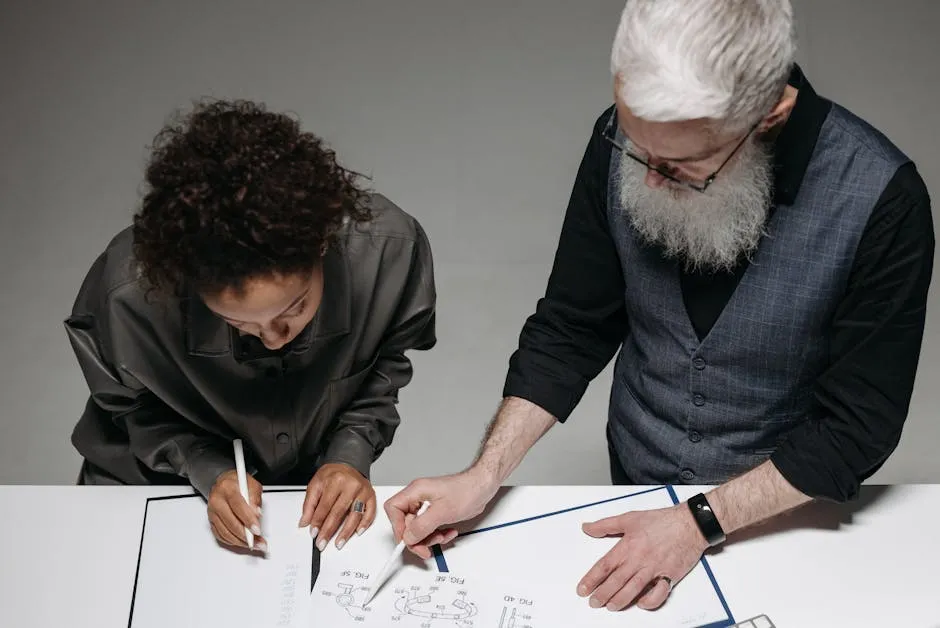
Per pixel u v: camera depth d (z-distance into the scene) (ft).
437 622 3.93
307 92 10.05
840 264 3.90
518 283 8.73
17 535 4.26
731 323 4.20
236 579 4.09
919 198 3.75
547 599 4.02
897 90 9.82
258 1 10.89
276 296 3.42
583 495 4.44
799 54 10.17
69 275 8.77
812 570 4.11
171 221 3.27
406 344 4.65
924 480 7.51
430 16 10.75
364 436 4.67
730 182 3.66
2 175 9.43
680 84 3.19
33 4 10.83
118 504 4.41
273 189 3.26
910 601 3.99
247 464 4.65
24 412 7.95
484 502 4.29
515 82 10.16
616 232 4.29
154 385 4.21
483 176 9.43
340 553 4.19
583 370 4.68
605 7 10.80
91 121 9.84
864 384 3.98
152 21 10.68
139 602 4.00
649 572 4.02
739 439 4.58
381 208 4.30
